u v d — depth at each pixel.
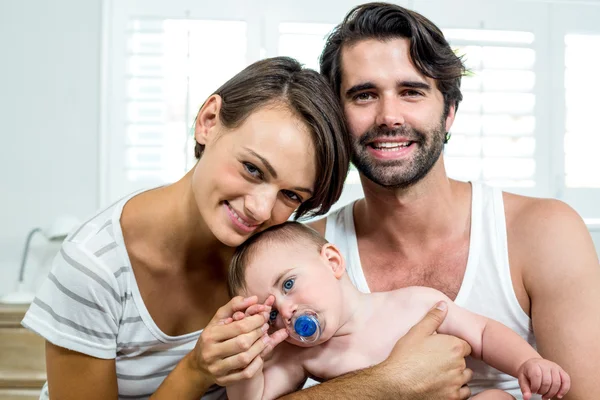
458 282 1.31
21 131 2.65
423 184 1.29
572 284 1.21
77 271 1.05
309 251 1.18
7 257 2.64
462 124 2.66
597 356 1.15
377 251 1.39
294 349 1.20
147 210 1.10
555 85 2.72
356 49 1.27
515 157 2.68
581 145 2.72
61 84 2.66
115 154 2.66
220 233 1.03
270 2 2.65
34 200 2.65
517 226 1.32
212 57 2.65
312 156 1.03
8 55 2.65
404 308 1.22
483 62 2.68
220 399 1.24
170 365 1.18
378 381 1.08
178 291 1.16
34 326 1.07
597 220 2.72
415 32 1.25
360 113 1.27
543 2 2.71
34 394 2.16
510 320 1.29
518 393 1.26
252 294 1.16
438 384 1.09
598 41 2.72
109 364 1.11
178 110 2.66
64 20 2.65
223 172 1.01
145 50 2.65
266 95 1.02
